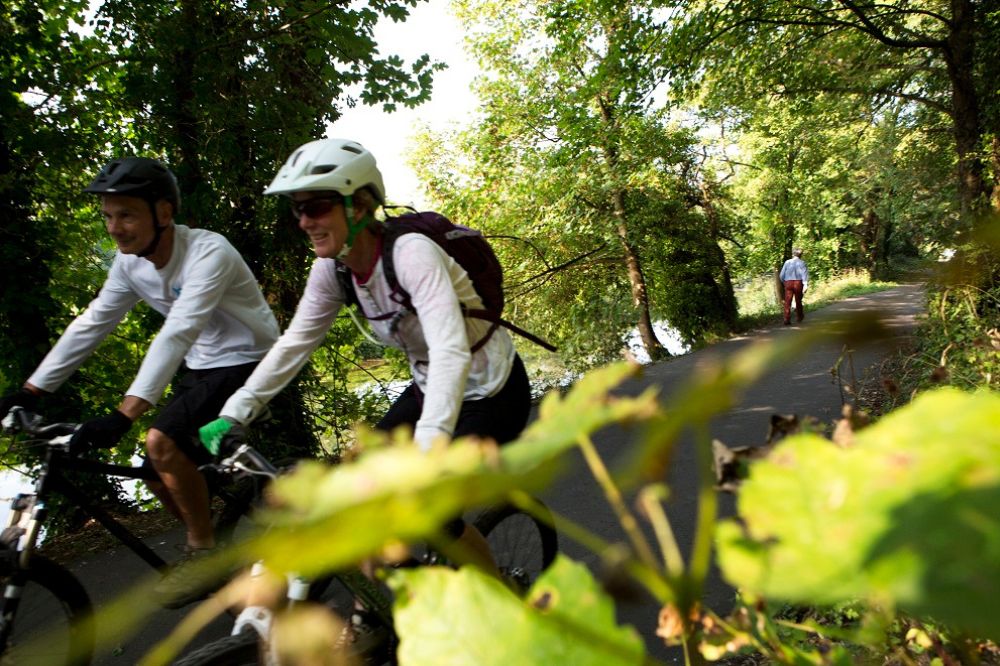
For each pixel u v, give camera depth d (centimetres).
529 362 1858
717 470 40
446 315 218
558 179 1566
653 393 27
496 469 23
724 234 2000
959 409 23
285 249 680
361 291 241
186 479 288
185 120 637
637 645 31
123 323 719
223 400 298
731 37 1126
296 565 19
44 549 497
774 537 24
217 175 638
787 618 165
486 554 252
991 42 1001
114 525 288
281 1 653
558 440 26
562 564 33
